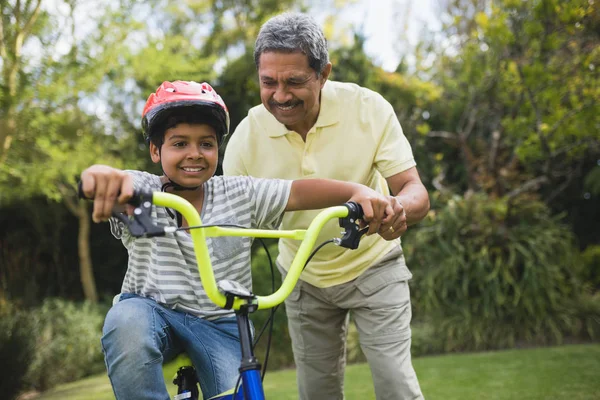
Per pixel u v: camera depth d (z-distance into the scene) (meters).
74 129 6.72
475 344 6.46
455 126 9.38
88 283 8.92
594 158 8.71
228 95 9.02
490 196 7.54
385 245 2.55
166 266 1.80
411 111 9.83
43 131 6.25
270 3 9.59
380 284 2.50
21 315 6.88
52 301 8.09
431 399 4.19
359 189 1.83
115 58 6.42
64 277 9.95
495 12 7.15
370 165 2.49
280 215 1.96
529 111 7.09
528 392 4.17
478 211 7.02
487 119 9.08
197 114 1.78
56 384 6.66
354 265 2.51
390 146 2.45
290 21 2.19
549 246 6.82
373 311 2.49
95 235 10.03
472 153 9.13
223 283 1.55
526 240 6.79
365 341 2.52
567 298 6.81
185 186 1.83
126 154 7.95
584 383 4.31
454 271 6.69
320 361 2.71
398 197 2.16
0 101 5.55
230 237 1.86
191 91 1.79
